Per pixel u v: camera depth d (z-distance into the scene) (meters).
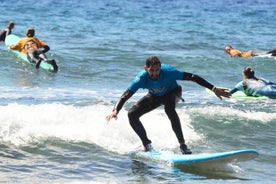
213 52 65.00
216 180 23.44
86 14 100.31
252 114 34.12
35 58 51.91
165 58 58.06
